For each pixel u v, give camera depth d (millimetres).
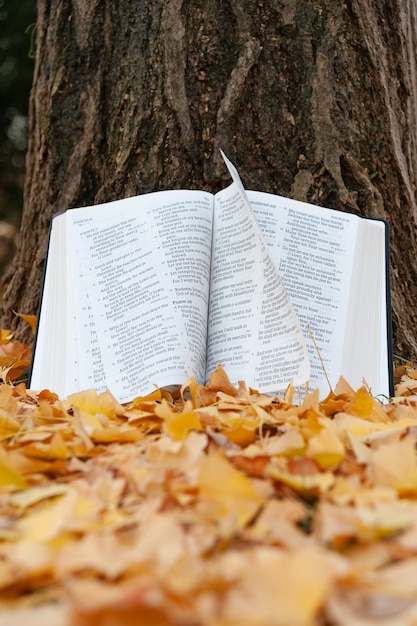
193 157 1395
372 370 1199
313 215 1228
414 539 676
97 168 1460
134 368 1156
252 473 831
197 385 1118
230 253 1214
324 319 1190
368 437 928
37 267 1533
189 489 787
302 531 740
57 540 700
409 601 555
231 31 1396
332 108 1399
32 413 1072
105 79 1454
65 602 575
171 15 1396
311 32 1404
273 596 537
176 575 601
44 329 1234
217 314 1198
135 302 1185
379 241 1239
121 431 971
